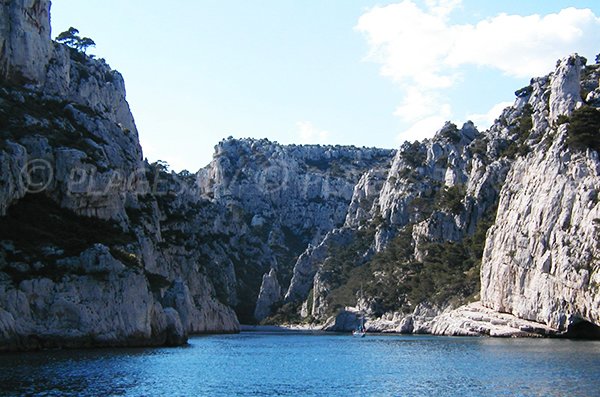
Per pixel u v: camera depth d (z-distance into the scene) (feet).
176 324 419.95
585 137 484.33
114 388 226.79
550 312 476.13
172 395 223.71
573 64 604.49
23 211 390.83
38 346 324.19
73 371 257.55
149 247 568.41
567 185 481.46
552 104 613.11
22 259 341.00
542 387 238.27
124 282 364.99
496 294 548.72
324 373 296.71
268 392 239.09
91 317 343.87
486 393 230.48
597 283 440.04
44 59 540.11
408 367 316.19
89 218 439.63
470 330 564.30
